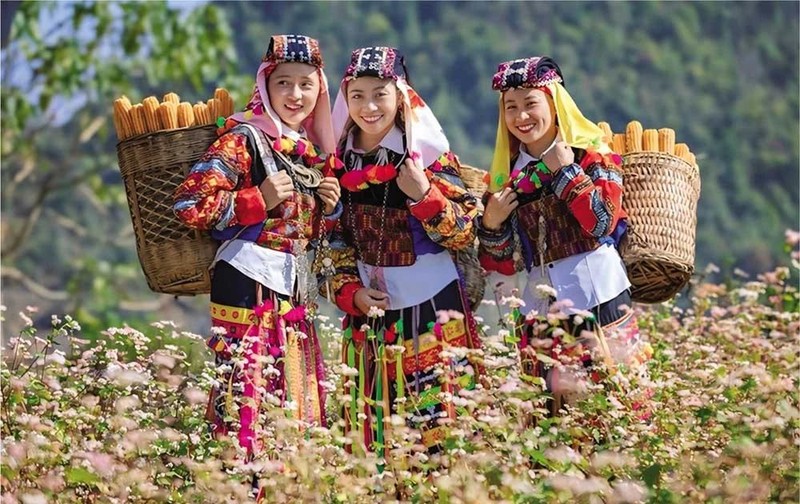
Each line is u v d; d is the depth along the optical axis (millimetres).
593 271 8359
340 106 8547
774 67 62469
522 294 8820
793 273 12703
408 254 8469
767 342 9508
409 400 8344
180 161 8273
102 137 25859
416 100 8477
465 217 8398
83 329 16578
